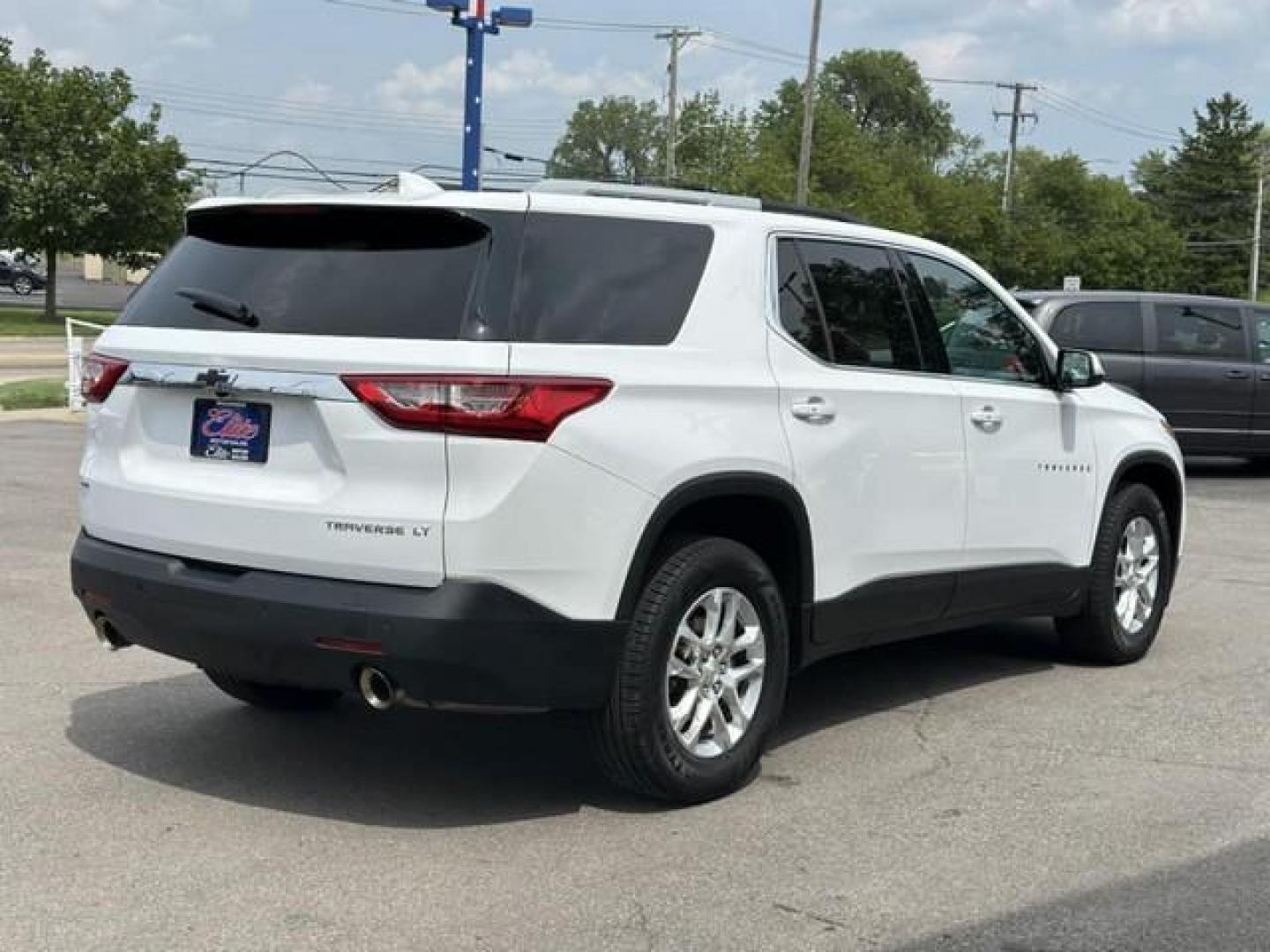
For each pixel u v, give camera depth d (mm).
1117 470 6727
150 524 4605
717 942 3719
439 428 4109
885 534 5395
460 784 4965
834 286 5316
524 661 4211
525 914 3875
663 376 4512
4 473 13000
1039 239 70625
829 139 66562
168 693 6043
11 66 44031
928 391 5574
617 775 4641
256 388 4340
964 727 5762
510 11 19031
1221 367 14617
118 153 43906
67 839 4375
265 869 4164
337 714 5793
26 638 6945
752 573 4828
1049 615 6516
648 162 108375
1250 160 91938
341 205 4449
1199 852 4406
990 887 4109
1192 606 8414
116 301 61781
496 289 4273
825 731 5699
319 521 4215
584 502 4273
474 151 19172
